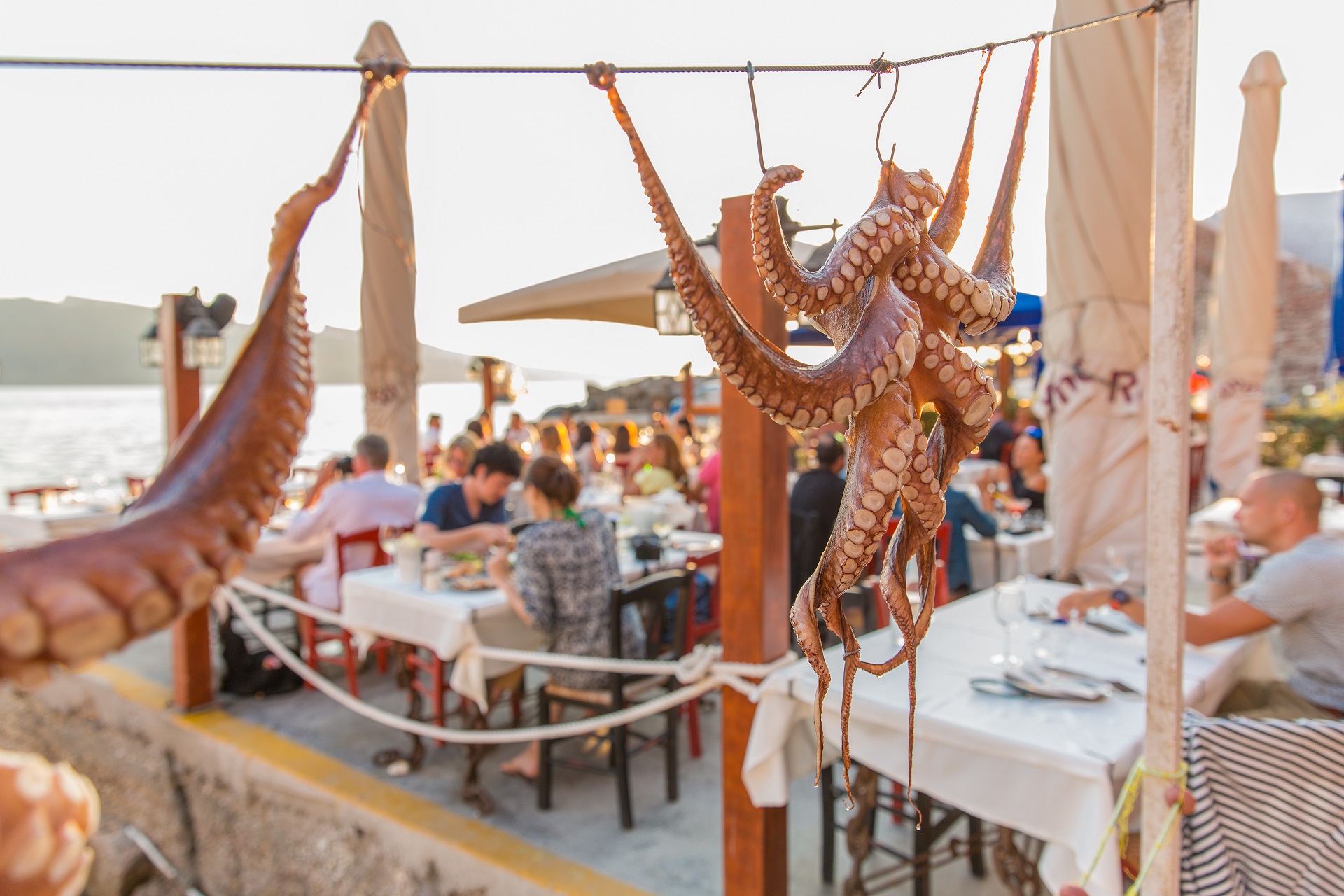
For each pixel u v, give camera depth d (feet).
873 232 3.10
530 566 13.06
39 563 1.33
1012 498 25.40
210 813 15.65
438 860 12.14
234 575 1.58
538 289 15.31
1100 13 12.20
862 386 2.95
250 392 1.72
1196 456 25.14
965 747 8.10
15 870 1.49
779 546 9.78
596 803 13.34
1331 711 9.77
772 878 9.71
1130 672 9.70
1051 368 13.42
